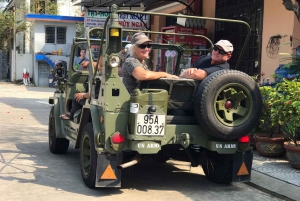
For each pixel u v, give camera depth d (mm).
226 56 5730
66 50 29750
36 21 29188
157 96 5109
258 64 10438
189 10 12883
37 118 12984
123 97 5172
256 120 5406
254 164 6875
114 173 5266
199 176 6664
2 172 6445
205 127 5195
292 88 6859
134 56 5781
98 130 5273
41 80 29781
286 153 6820
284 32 9547
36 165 6996
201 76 5352
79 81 7523
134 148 5086
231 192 5801
